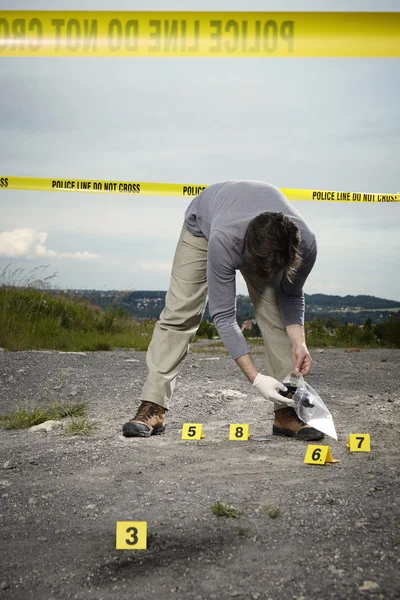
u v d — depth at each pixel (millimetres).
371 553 1927
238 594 1723
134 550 2029
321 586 1744
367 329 12742
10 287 11461
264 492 2516
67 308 11961
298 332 3410
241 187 3119
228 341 3172
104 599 1729
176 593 1743
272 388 3197
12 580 1859
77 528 2230
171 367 3686
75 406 4434
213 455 3143
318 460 2922
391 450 3209
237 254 2932
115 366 6789
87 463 3035
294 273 2701
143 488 2623
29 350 8711
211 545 2039
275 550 1980
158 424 3680
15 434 3820
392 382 5785
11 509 2445
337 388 5387
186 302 3629
